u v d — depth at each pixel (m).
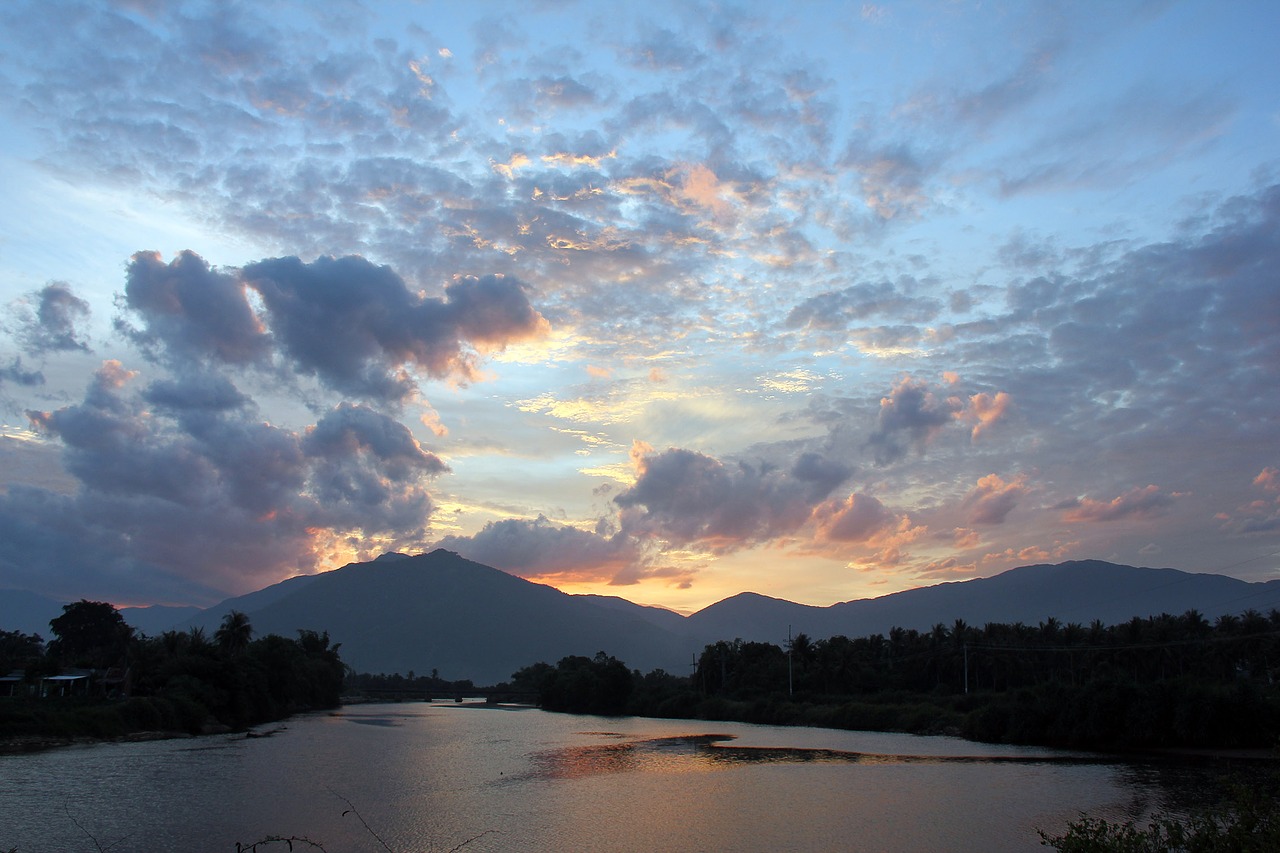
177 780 60.88
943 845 40.69
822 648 172.25
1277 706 84.81
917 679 160.88
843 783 62.09
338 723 133.38
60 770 66.12
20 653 194.75
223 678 121.19
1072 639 157.88
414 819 47.03
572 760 78.25
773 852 39.53
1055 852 39.00
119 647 165.25
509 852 39.53
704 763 75.88
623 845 41.00
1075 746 92.06
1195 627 146.25
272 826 44.53
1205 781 62.56
